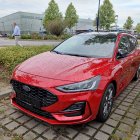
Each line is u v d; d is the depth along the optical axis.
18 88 3.45
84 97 3.09
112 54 4.15
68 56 4.11
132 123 3.70
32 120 3.66
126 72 4.64
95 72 3.35
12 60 6.42
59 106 3.06
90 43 4.62
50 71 3.34
